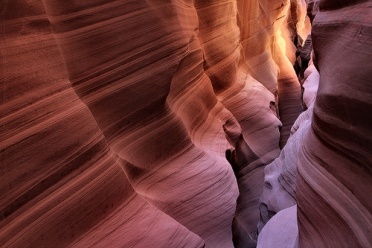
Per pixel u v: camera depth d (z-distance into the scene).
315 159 2.63
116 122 4.06
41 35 3.12
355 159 2.05
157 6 4.66
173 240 3.46
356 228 1.97
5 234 2.42
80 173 3.08
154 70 4.50
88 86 3.76
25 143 2.68
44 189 2.75
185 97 5.62
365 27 2.11
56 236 2.75
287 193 5.73
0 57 2.65
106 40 3.96
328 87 2.36
